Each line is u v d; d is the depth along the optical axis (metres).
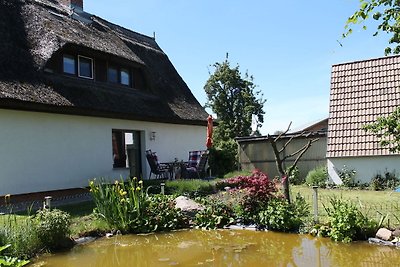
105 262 7.25
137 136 18.92
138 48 23.09
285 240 8.47
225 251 7.79
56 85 14.26
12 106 12.07
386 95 18.11
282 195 10.13
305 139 20.98
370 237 7.98
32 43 14.67
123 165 17.80
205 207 10.62
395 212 9.30
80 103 14.38
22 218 9.33
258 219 9.70
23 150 12.93
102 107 15.31
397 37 6.52
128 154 18.17
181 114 20.86
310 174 18.20
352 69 19.91
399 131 7.80
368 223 8.09
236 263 6.99
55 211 8.39
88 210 11.16
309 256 7.21
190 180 15.82
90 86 16.22
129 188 10.16
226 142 28.59
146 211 9.99
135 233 9.56
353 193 14.11
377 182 15.70
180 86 24.41
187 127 22.48
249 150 23.08
